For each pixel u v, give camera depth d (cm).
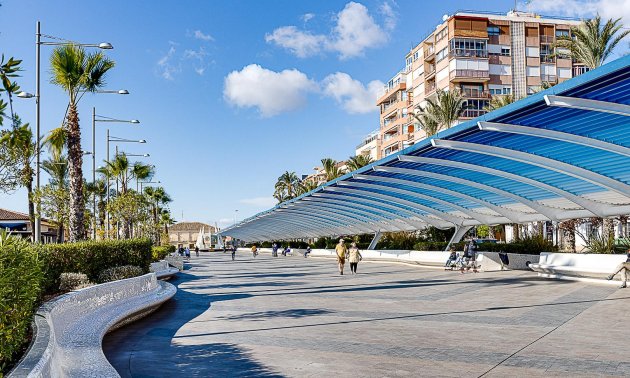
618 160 1794
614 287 1703
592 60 3650
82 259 1416
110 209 3788
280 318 1231
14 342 488
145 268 1803
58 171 4209
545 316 1152
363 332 1012
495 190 2398
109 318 1009
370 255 4284
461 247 3259
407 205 3225
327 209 4344
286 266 3994
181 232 16988
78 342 793
